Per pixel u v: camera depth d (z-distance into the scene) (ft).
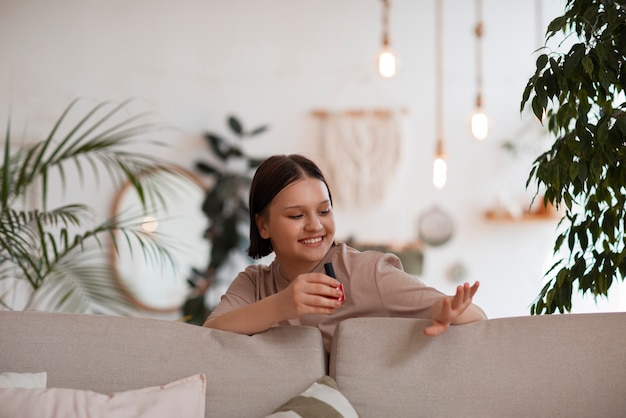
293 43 19.11
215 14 19.02
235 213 17.72
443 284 18.69
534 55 18.84
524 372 5.04
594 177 5.33
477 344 5.19
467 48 18.97
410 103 18.95
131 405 4.79
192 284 17.34
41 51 18.11
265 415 5.15
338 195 18.86
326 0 19.13
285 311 5.05
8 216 8.34
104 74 18.35
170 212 18.11
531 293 18.53
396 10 19.06
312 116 19.03
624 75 5.43
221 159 18.33
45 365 5.30
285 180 5.52
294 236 5.50
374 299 5.60
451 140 18.83
